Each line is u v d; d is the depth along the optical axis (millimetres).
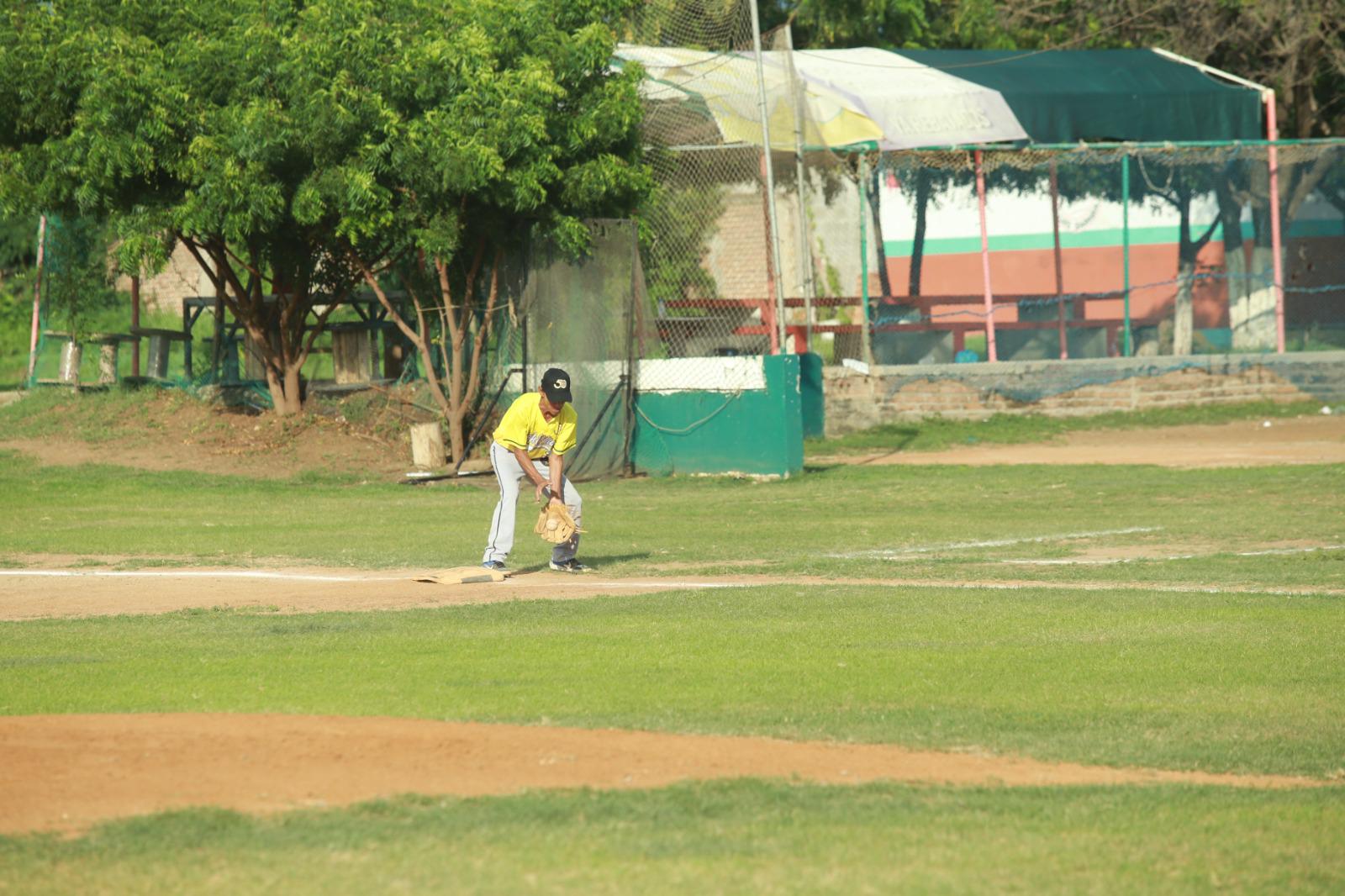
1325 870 16016
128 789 19141
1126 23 129750
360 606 37844
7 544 53062
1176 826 17766
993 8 138125
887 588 39781
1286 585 39688
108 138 73562
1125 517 57844
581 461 79000
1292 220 117500
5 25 76188
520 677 27531
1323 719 24266
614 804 18531
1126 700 25625
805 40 148625
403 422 86250
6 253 137250
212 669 28578
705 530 56312
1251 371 109562
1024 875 15742
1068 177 117438
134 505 67750
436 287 85250
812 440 96688
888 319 108500
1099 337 114625
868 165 104375
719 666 28672
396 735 22344
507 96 74438
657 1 90250
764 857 16281
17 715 24016
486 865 15953
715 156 94750
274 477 78062
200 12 78375
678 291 94250
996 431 99688
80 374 101062
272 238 83688
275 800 18688
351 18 73812
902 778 20266
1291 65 123250
